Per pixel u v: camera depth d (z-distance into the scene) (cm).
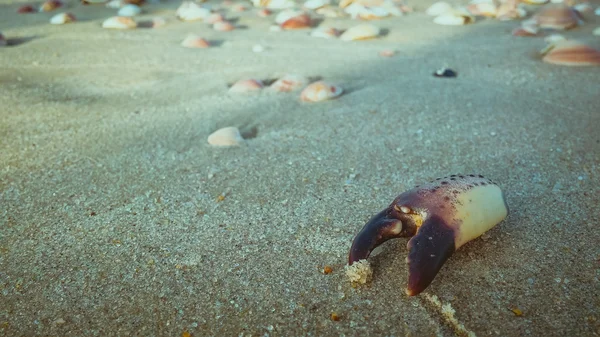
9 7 71
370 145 30
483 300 18
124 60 47
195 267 20
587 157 27
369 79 41
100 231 22
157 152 29
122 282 19
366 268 18
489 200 19
